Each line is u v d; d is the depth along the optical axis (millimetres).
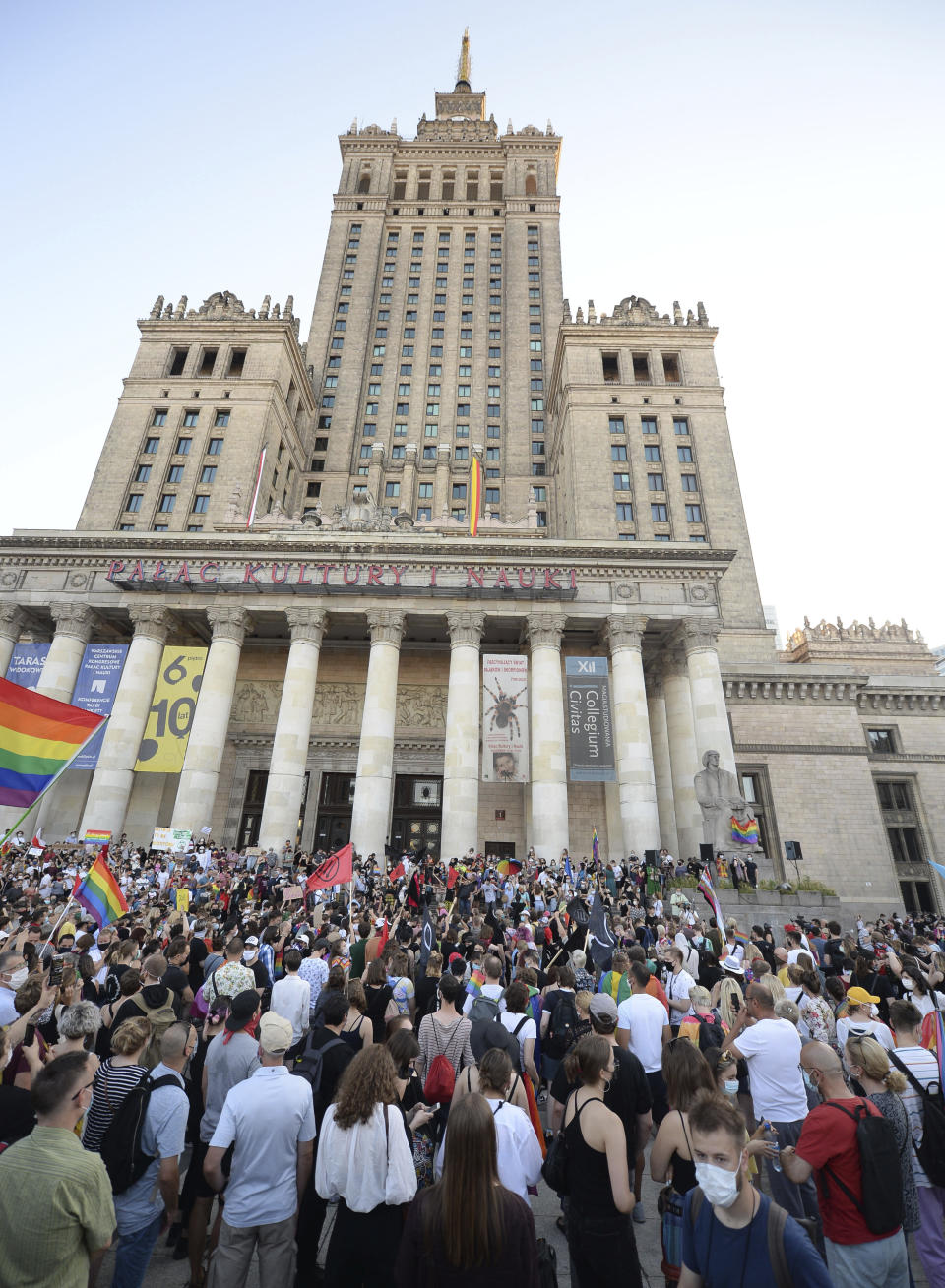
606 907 27109
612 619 44750
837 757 51750
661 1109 8586
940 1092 6359
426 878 30141
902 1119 5883
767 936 18391
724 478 65562
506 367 86188
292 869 32438
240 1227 5555
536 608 44750
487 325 90438
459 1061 7387
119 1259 5754
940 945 19578
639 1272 5340
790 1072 7273
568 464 69062
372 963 9852
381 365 86875
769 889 33250
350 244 94875
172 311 74312
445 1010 7859
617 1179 5324
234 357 72312
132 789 45562
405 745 48312
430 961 10891
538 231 95000
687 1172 5688
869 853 49156
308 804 46906
